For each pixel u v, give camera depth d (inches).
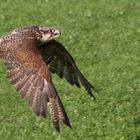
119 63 810.2
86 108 665.6
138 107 665.0
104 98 689.0
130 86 725.3
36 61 346.6
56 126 340.2
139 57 831.7
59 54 442.9
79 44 887.7
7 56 353.1
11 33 373.7
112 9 1048.2
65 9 1058.7
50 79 341.4
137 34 926.4
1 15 1042.1
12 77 343.0
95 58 832.9
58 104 340.5
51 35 396.2
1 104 692.1
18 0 1117.7
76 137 606.5
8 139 612.4
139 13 1025.5
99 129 618.2
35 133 618.8
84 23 983.6
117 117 642.8
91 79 755.4
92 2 1087.6
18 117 657.0
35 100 337.1
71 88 717.9
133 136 603.8
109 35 925.8
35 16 1034.7
